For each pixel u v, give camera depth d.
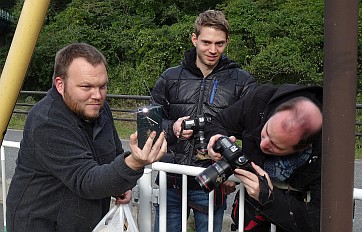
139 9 19.78
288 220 1.77
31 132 1.83
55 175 1.83
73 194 1.89
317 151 1.76
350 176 0.96
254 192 1.78
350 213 0.98
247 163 1.83
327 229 0.99
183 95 2.57
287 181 1.90
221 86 2.54
